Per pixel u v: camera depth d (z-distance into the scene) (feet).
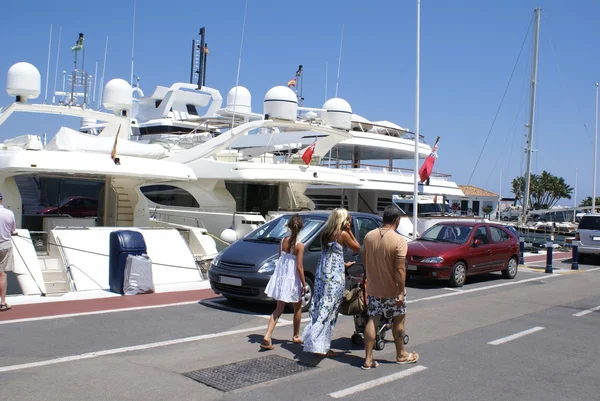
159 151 51.13
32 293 33.17
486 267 46.93
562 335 27.63
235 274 30.01
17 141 46.29
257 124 57.31
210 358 21.33
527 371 21.08
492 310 34.12
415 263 43.39
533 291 43.11
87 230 40.29
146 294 34.19
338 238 21.76
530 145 93.15
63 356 20.84
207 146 58.54
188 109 93.40
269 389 17.94
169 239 42.16
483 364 21.84
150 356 21.31
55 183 49.96
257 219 51.62
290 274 23.03
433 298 38.22
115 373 18.99
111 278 34.60
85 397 16.56
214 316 28.96
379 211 92.17
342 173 61.62
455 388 18.71
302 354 22.38
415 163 59.62
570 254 82.28
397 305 20.57
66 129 46.14
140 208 49.37
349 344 24.30
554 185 260.83
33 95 47.24
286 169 56.85
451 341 25.58
